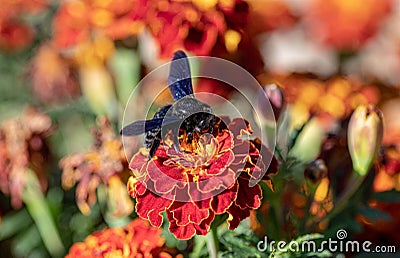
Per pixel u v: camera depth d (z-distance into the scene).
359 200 0.38
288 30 0.51
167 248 0.36
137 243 0.35
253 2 0.47
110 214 0.39
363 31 0.52
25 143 0.44
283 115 0.35
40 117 0.45
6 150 0.44
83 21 0.45
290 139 0.37
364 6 0.52
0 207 0.47
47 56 0.52
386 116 0.48
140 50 0.43
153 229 0.36
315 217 0.37
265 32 0.47
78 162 0.39
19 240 0.46
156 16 0.40
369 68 0.51
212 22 0.40
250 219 0.37
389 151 0.41
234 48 0.40
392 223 0.40
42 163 0.44
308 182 0.36
